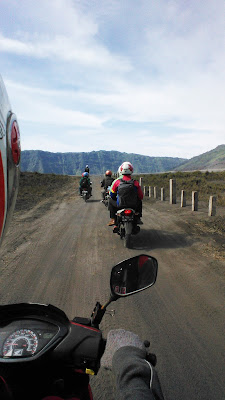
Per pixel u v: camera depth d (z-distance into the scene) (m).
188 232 9.45
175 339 3.73
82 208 15.77
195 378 3.01
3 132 1.09
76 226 10.83
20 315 1.31
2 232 1.17
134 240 8.77
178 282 5.59
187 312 4.45
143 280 1.48
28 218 12.29
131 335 1.29
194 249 7.66
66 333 1.25
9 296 5.03
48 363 1.20
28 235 9.31
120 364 1.08
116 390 1.01
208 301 4.80
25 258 7.11
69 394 1.24
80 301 4.85
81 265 6.63
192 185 27.97
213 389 2.86
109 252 7.62
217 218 11.37
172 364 3.24
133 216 8.00
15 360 1.12
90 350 1.21
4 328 1.26
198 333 3.88
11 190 1.18
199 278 5.75
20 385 1.18
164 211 13.84
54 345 1.19
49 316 1.31
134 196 8.02
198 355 3.40
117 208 8.84
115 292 1.44
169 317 4.30
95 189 32.25
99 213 13.98
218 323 4.13
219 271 6.07
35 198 20.23
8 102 1.21
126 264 1.48
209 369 3.16
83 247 8.08
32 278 5.85
